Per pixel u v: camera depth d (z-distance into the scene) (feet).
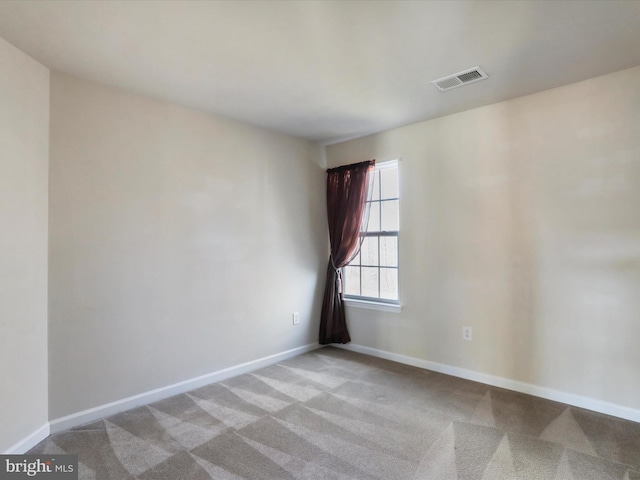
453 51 7.04
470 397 9.00
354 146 13.01
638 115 7.73
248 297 11.18
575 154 8.52
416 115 10.64
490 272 9.86
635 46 6.89
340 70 7.80
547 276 8.93
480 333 10.03
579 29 6.31
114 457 6.56
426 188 11.14
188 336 9.71
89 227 8.04
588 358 8.33
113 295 8.39
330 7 5.67
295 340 12.64
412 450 6.70
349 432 7.36
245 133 11.23
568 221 8.63
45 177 7.39
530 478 5.87
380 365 11.48
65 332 7.65
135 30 6.27
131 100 8.79
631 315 7.81
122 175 8.58
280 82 8.38
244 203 11.14
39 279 7.18
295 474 6.03
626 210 7.86
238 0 5.48
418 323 11.33
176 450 6.76
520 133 9.34
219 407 8.57
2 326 6.31
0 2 5.44
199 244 10.00
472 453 6.59
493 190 9.80
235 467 6.23
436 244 10.91
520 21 6.07
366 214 12.78
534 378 9.11
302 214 12.97
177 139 9.61
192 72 7.84
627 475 5.95
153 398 8.98
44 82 7.41
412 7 5.68
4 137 6.42
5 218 6.40
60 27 6.14
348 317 13.30
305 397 9.09
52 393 7.46
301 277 12.90
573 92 8.54
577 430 7.38
